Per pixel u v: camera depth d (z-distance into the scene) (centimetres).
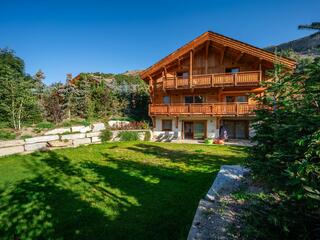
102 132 1642
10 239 374
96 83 2806
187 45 1819
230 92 1920
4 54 1992
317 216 212
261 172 337
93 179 702
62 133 1450
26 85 1474
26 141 1182
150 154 1151
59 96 1970
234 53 1834
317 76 238
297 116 279
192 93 2025
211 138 1855
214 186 504
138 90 2695
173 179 685
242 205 386
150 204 500
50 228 406
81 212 467
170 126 2053
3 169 830
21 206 500
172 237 365
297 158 255
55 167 862
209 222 340
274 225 221
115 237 372
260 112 389
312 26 245
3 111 1373
